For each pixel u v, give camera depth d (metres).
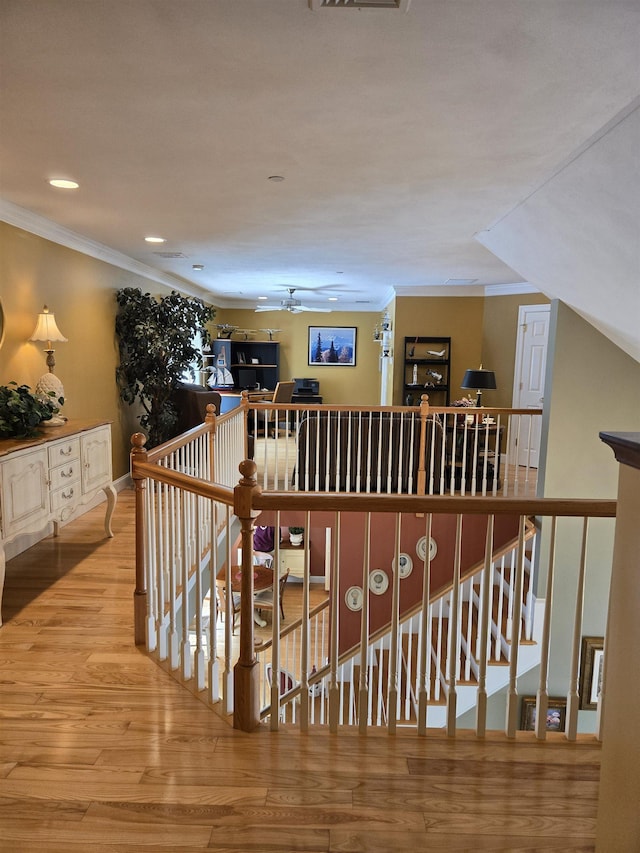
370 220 4.07
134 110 2.24
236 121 2.35
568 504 1.86
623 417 4.71
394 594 2.00
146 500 2.65
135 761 1.87
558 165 2.83
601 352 4.65
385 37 1.71
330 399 10.56
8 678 2.38
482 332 7.89
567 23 1.63
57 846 1.54
